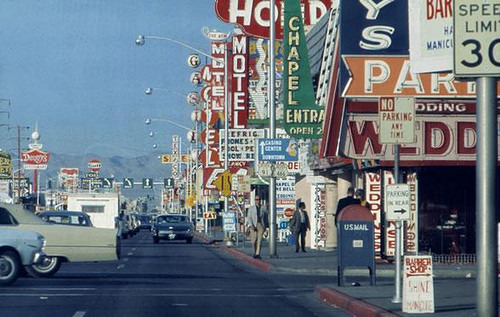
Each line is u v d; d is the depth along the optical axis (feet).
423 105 109.40
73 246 91.15
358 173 137.18
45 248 90.43
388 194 61.62
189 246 197.77
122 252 161.89
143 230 435.94
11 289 77.82
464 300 64.44
